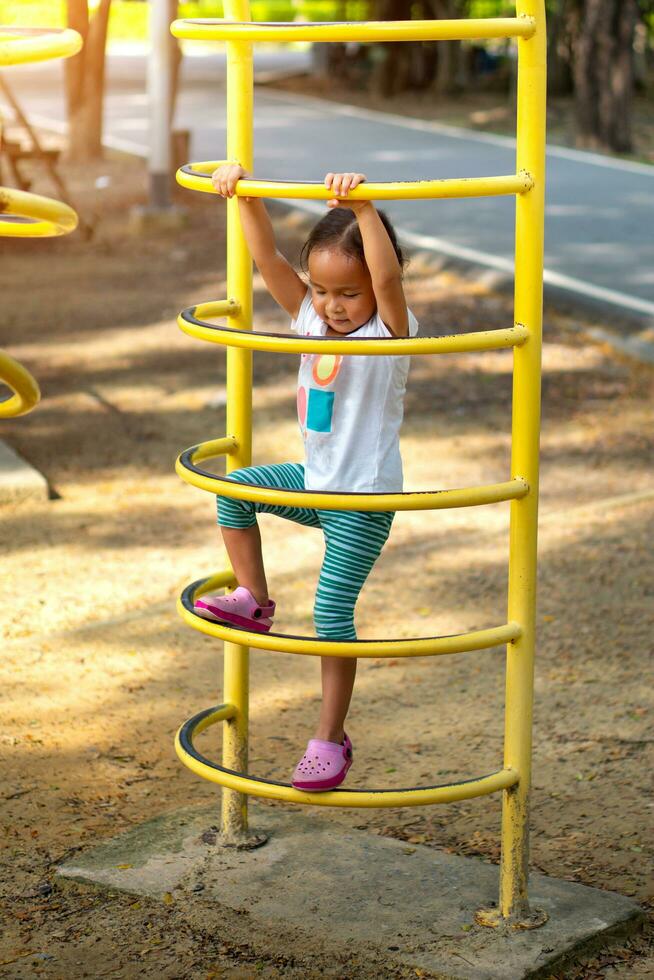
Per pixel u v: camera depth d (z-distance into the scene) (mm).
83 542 5758
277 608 4977
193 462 2811
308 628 4789
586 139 19844
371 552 2754
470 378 8500
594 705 4164
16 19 34062
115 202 14141
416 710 4156
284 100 25969
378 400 2730
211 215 13555
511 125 21844
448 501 2545
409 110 24281
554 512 6121
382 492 2631
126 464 6836
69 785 3639
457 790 2689
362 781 3654
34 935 2904
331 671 2758
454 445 7137
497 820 3498
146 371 8523
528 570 2740
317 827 3350
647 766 3754
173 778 3693
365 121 22328
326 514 2768
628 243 12125
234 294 3031
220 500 2873
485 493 2598
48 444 7113
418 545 5703
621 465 6852
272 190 2537
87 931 2910
